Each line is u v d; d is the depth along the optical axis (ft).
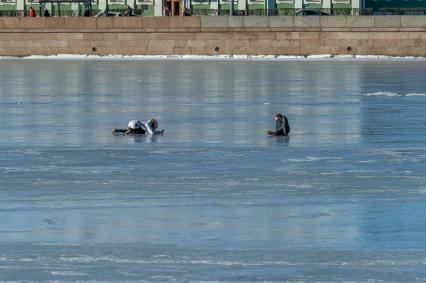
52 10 497.46
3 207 111.86
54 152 153.89
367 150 154.51
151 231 100.78
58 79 312.91
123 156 149.48
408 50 432.25
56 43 454.81
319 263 89.76
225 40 444.14
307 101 235.20
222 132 177.88
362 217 106.22
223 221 104.88
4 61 428.97
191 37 446.60
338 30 435.94
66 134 175.94
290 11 485.56
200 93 259.19
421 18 430.20
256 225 103.09
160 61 422.00
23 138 170.50
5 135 174.60
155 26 448.24
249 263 89.86
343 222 104.06
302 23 437.99
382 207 110.93
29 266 89.10
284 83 291.17
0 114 209.67
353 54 435.53
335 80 301.63
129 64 398.21
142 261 90.63
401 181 126.93
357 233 99.55
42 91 268.41
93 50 452.76
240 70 353.51
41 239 97.81
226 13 498.28
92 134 175.94
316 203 113.60
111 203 114.11
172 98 244.83
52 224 103.81
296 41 438.40
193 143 163.53
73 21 453.17
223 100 239.09
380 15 447.01
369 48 434.30
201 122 193.26
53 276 86.22
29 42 456.04
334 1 488.02
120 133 176.86
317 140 166.50
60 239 97.81
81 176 132.05
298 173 133.59
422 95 248.32
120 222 104.63
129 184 126.00
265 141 165.78
